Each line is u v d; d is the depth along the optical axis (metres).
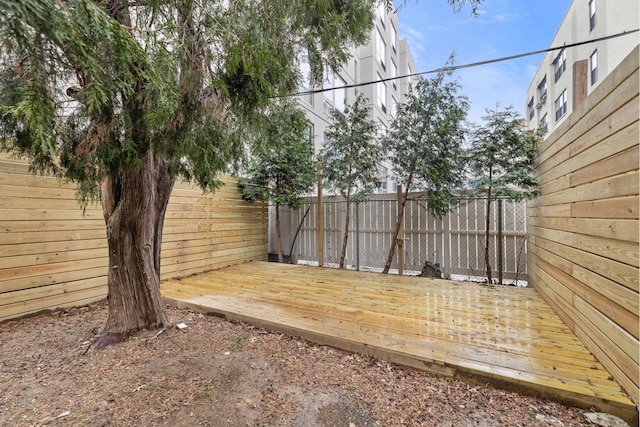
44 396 1.59
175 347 2.21
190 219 4.74
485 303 3.14
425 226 4.98
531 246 3.79
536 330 2.36
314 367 1.95
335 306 3.05
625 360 1.51
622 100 1.58
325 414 1.46
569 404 1.52
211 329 2.61
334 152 5.09
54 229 3.11
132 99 1.47
